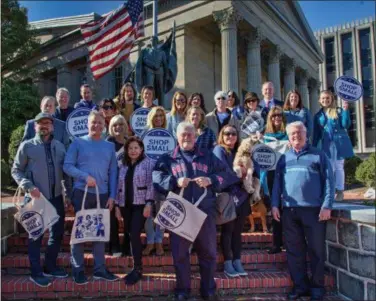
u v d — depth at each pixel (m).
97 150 4.70
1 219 5.29
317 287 4.54
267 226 6.41
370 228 4.14
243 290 4.74
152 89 7.17
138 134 6.52
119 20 9.84
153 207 5.04
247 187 5.03
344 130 6.52
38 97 23.20
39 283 4.48
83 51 29.22
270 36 26.69
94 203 4.58
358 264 4.33
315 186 4.63
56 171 4.75
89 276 4.81
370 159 13.17
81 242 4.41
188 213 4.33
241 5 22.64
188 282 4.46
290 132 4.83
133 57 24.08
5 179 12.44
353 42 46.25
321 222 4.61
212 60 26.30
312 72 37.00
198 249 4.52
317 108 38.66
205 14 22.47
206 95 25.11
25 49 26.58
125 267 5.09
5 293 4.46
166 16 23.91
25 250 5.54
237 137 5.58
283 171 4.90
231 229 5.00
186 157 4.59
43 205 4.48
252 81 24.23
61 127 5.91
